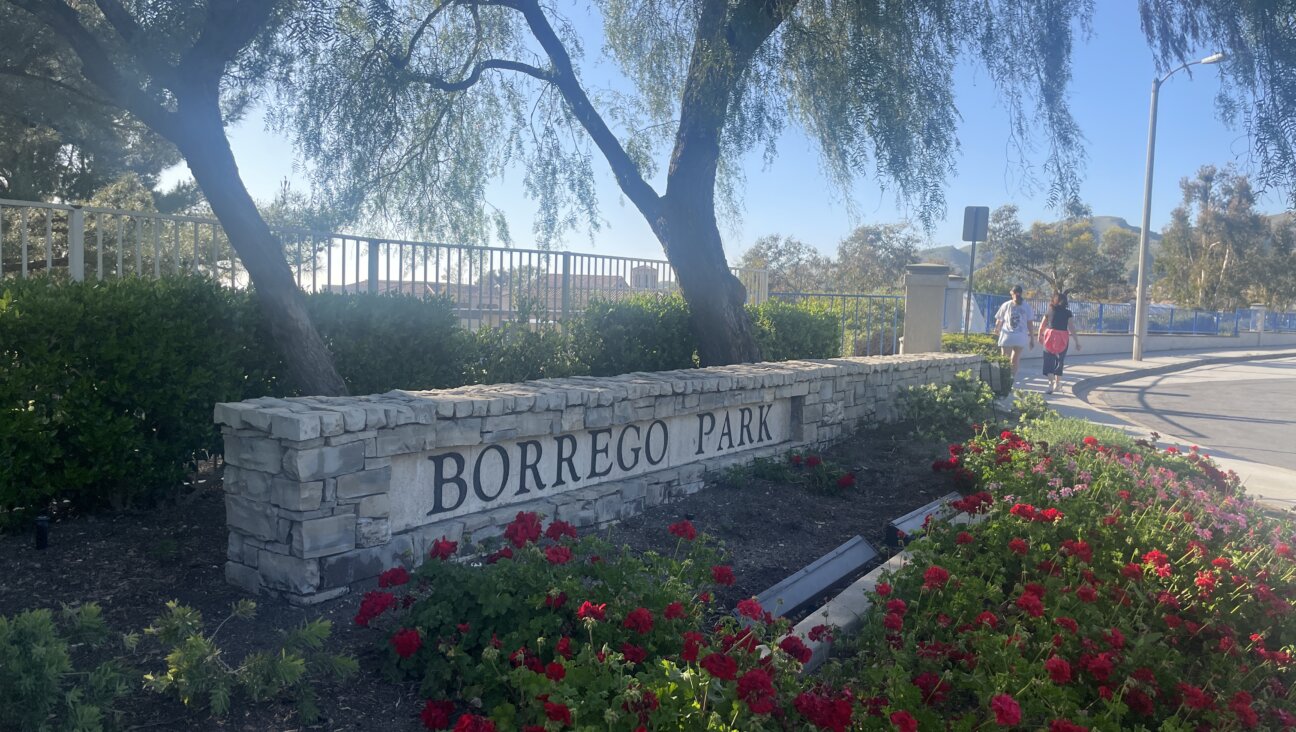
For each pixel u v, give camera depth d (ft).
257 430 13.76
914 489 22.77
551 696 8.78
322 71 25.04
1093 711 11.44
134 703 10.32
